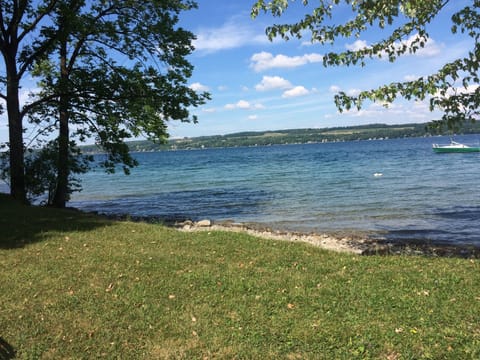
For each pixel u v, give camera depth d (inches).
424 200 793.6
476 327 189.9
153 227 448.1
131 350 182.5
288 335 190.2
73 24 585.3
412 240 498.9
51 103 652.1
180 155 4877.0
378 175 1305.4
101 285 252.8
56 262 299.9
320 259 314.7
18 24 614.5
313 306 219.9
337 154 3031.5
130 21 652.7
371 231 559.5
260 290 244.5
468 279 255.3
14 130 619.2
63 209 625.6
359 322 199.3
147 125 618.5
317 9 252.5
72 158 674.2
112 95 637.9
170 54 670.5
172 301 230.2
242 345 183.3
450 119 230.1
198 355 177.6
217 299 231.8
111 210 836.6
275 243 371.2
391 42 256.5
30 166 650.2
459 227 565.0
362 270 282.0
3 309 219.1
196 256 319.9
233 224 628.7
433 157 2089.1
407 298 225.5
